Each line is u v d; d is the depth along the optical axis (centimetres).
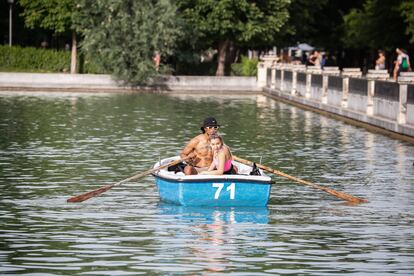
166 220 2448
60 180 3136
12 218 2458
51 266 1938
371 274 1897
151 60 8750
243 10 9106
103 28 8706
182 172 2758
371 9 10100
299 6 10469
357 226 2400
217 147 2728
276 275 1884
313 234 2292
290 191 2977
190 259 2011
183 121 5494
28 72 9312
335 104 6144
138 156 3794
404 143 4431
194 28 9106
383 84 5112
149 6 8731
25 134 4634
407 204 2741
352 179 3244
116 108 6494
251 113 6225
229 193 2630
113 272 1889
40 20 9438
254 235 2273
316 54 9106
